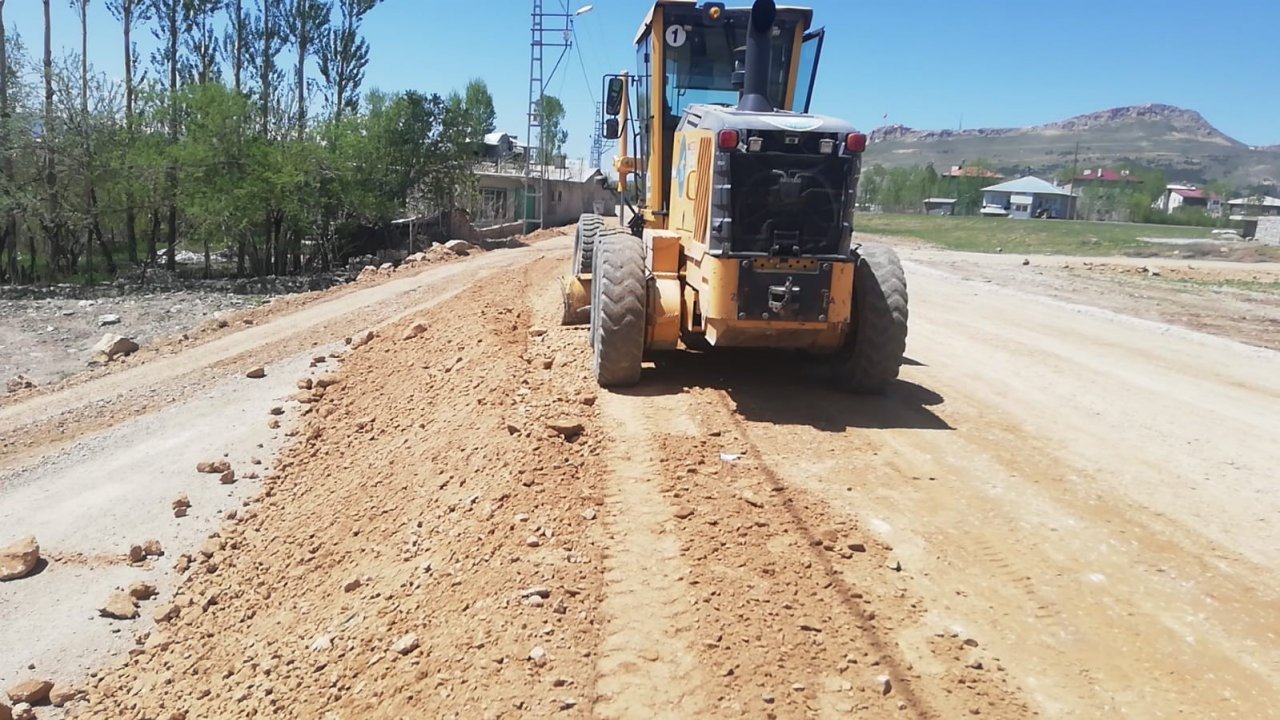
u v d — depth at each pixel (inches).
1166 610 180.4
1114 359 422.3
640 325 315.9
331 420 434.6
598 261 335.0
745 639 165.9
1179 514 227.0
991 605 181.2
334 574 267.1
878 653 162.9
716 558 195.9
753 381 343.9
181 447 421.1
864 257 317.4
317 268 1277.1
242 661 233.8
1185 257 1330.0
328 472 370.3
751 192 285.4
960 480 246.7
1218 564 199.9
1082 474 254.4
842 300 293.1
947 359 415.2
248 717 198.1
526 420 290.5
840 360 330.0
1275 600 184.9
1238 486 247.3
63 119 1050.7
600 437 274.1
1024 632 172.1
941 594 184.9
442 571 219.0
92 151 1062.4
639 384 333.7
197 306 860.6
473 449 293.1
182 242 1246.3
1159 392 355.6
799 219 288.0
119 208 1111.0
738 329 294.5
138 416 468.8
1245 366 410.6
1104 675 159.0
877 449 269.9
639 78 415.2
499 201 2100.1
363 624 215.0
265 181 1098.1
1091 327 522.9
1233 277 959.0
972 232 1836.9
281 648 228.7
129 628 287.0
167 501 370.9
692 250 317.4
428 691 168.2
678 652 163.8
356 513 309.3
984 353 432.5
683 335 336.8
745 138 280.4
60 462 414.0
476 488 258.5
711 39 374.0
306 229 1182.9
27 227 1080.8
